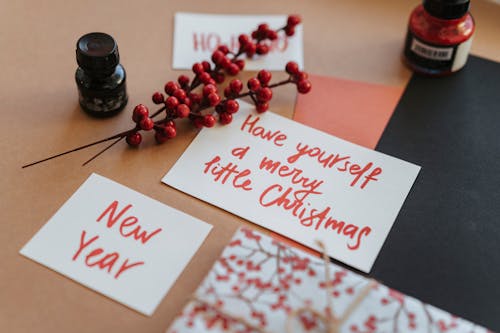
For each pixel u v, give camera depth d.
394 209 0.51
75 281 0.47
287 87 0.58
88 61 0.51
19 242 0.48
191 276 0.47
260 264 0.45
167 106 0.53
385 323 0.42
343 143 0.54
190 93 0.56
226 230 0.50
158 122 0.53
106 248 0.48
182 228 0.49
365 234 0.50
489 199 0.52
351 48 0.61
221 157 0.53
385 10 0.65
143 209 0.50
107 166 0.52
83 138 0.54
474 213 0.51
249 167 0.53
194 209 0.51
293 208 0.51
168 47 0.60
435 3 0.56
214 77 0.57
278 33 0.62
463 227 0.50
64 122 0.55
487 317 0.46
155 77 0.58
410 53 0.59
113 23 0.62
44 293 0.46
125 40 0.61
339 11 0.64
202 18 0.63
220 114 0.55
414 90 0.59
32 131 0.54
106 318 0.45
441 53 0.58
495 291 0.47
